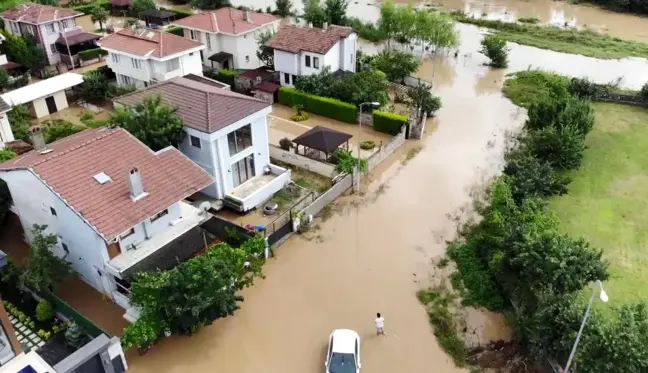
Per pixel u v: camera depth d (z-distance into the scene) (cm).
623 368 2200
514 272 2958
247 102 3975
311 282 3281
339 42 5744
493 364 2709
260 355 2788
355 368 2592
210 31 6175
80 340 2709
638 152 4731
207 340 2875
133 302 2708
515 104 5819
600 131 5112
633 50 7388
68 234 3062
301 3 9925
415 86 6106
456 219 3859
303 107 5572
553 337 2481
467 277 3266
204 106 3847
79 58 6538
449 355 2783
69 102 5631
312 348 2833
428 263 3438
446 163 4625
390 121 5009
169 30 7138
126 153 3247
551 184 3916
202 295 2594
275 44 5806
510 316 2841
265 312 3056
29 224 3341
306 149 4594
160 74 5397
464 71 6756
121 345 2603
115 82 5959
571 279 2667
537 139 4447
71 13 6600
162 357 2766
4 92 5547
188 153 3919
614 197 4084
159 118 3691
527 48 7588
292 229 3706
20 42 6112
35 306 3008
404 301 3136
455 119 5469
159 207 3031
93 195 2938
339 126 5281
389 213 3950
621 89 6050
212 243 3231
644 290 3131
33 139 3219
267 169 4278
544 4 9800
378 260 3469
